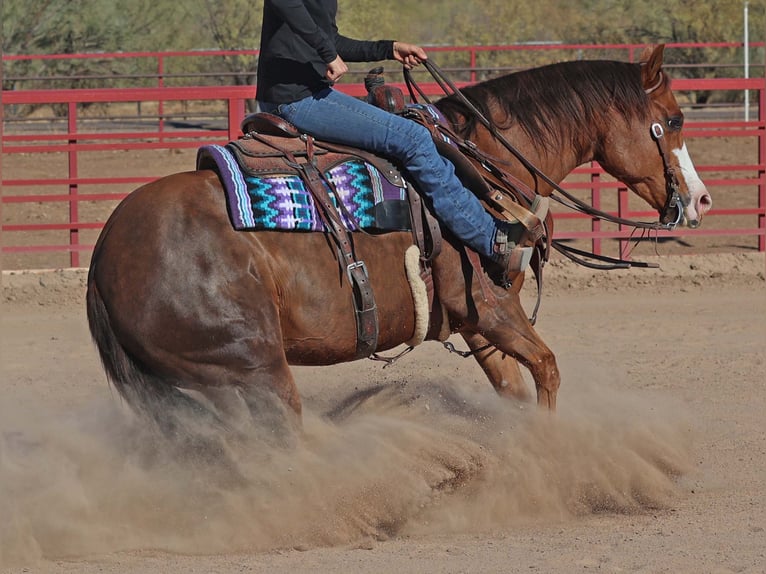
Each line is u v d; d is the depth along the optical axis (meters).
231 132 21.88
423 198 9.59
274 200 8.93
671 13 49.56
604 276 22.31
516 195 10.34
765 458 11.60
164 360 8.61
